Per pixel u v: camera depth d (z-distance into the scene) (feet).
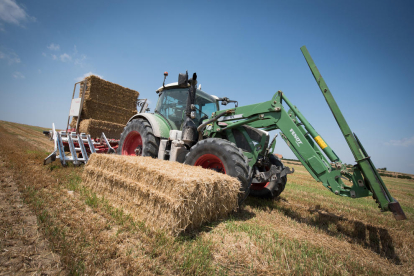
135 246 6.83
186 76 14.29
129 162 10.71
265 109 12.16
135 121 18.28
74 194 11.36
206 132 14.64
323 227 11.05
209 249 7.06
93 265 5.53
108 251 6.20
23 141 42.14
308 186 27.99
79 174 15.52
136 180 10.02
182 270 5.87
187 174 9.00
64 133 20.21
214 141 11.95
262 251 7.52
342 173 9.86
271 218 11.46
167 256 6.35
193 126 14.21
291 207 14.56
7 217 7.80
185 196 7.91
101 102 27.58
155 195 8.60
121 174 11.03
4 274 5.05
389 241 9.99
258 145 12.62
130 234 7.50
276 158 15.85
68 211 8.71
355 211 15.78
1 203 9.05
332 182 10.09
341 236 9.91
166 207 8.13
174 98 17.20
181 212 7.86
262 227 9.77
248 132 13.50
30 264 5.50
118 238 7.06
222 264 6.48
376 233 10.87
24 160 18.13
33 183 11.73
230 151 11.21
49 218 7.82
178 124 16.37
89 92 26.25
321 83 10.03
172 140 15.11
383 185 8.86
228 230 8.95
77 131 24.09
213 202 9.39
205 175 9.32
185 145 14.83
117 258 6.07
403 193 35.76
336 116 9.61
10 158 18.35
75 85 27.55
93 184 12.76
